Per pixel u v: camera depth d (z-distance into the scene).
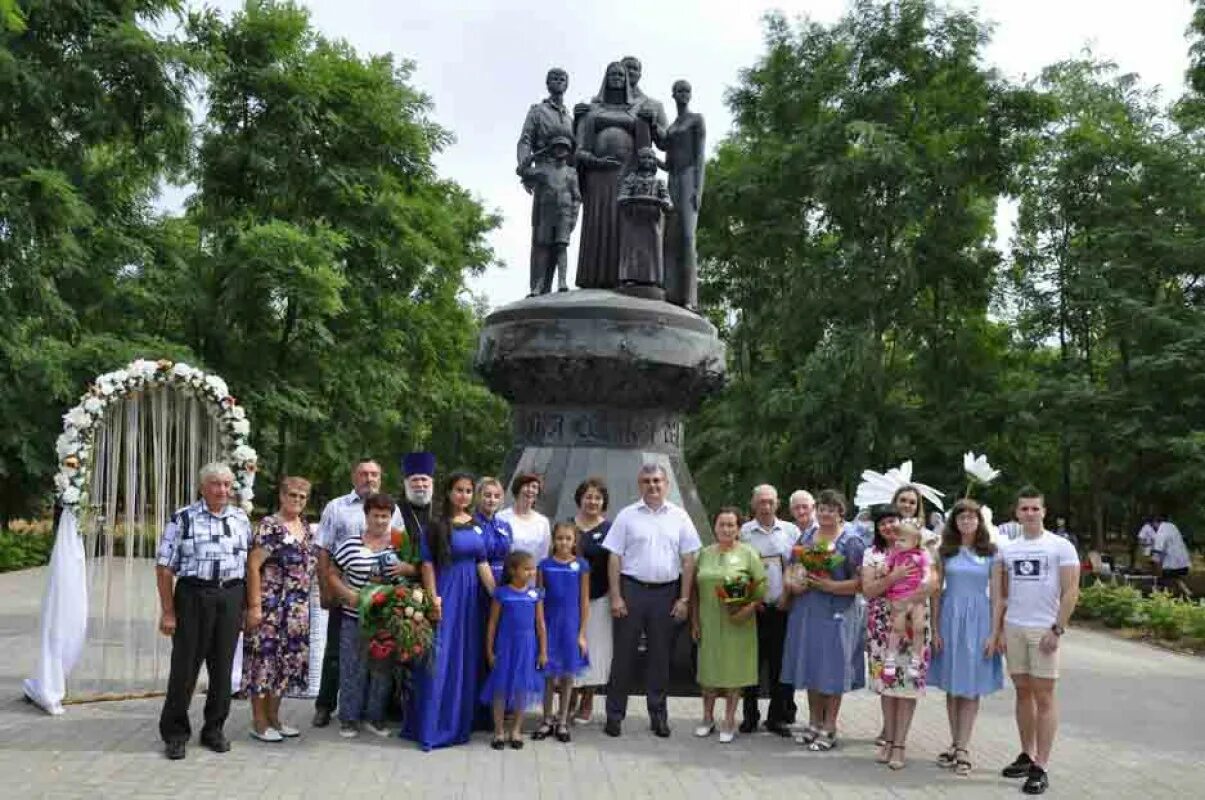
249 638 7.23
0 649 11.20
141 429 9.33
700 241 29.66
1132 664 12.84
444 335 27.36
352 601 7.36
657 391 9.81
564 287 10.68
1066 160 25.88
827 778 6.67
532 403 10.13
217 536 6.93
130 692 8.81
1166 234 23.94
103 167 19.12
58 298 17.66
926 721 8.80
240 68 22.45
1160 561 21.02
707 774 6.65
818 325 27.23
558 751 7.16
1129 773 7.10
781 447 27.05
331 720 7.99
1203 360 21.59
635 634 7.75
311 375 23.47
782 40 29.36
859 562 7.45
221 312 21.34
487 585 7.34
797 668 7.48
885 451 25.72
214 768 6.47
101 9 17.92
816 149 26.64
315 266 20.69
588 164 10.75
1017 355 28.84
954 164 26.28
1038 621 6.66
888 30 26.78
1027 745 6.86
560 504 9.61
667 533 7.82
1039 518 6.77
